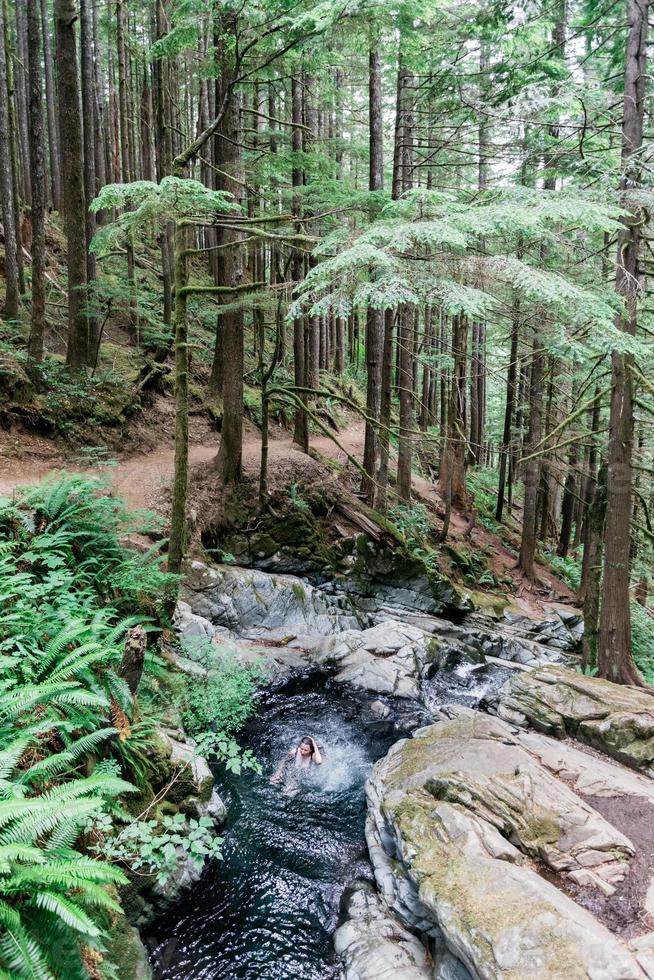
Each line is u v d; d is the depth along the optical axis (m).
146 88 18.91
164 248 15.88
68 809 3.22
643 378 8.34
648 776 6.33
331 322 27.58
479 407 23.08
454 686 10.60
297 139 13.68
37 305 11.17
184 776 5.73
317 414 19.77
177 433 7.35
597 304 5.35
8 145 12.98
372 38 8.62
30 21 10.38
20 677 4.86
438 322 20.50
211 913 5.20
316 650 10.51
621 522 9.09
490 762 6.11
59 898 2.95
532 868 4.75
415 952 4.69
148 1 17.48
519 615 14.34
